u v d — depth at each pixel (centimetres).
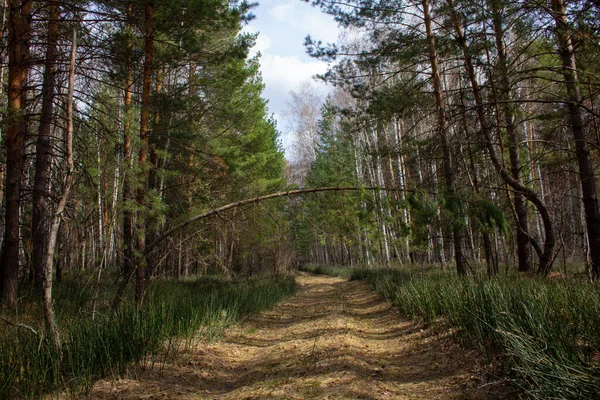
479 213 675
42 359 442
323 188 724
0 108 735
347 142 2258
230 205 744
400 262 2109
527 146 1473
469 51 1045
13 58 819
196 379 507
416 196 683
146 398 424
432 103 1230
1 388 406
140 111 840
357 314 970
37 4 1009
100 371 477
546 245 973
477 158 1242
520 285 600
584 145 893
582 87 909
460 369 454
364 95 1242
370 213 744
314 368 493
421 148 1264
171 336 621
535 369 340
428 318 712
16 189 855
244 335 776
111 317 561
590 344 404
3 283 820
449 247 1723
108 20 863
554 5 838
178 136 1020
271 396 412
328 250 4422
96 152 761
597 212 866
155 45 998
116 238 711
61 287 1009
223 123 1284
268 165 2033
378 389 414
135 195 759
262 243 1653
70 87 532
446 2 1076
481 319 507
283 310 1145
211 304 812
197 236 1061
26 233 1247
